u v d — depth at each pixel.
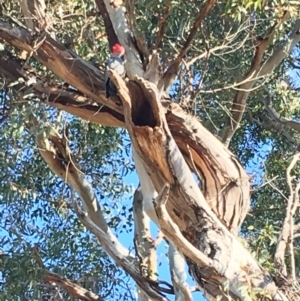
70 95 7.45
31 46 7.49
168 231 5.57
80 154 9.94
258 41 8.41
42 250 10.01
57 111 9.26
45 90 7.49
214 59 8.72
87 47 8.80
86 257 10.06
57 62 7.41
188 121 6.73
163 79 6.89
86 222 8.38
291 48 9.39
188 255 5.79
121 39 7.44
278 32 8.48
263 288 5.81
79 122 9.84
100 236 8.21
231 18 8.07
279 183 10.38
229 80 9.21
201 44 8.55
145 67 7.17
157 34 7.74
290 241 6.16
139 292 8.91
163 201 5.38
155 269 8.35
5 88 8.51
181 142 6.70
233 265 5.93
